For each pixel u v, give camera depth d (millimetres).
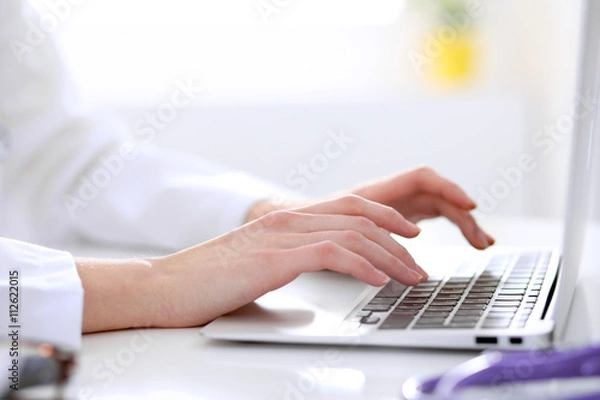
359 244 852
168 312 824
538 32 2947
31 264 807
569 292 786
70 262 826
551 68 2910
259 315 811
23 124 1415
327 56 2936
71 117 1447
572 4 2803
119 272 839
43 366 619
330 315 793
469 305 778
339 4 2961
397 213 908
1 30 1438
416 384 506
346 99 2658
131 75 2691
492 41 3029
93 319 811
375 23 2965
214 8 2789
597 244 1240
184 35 2729
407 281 864
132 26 2691
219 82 2777
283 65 2877
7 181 1411
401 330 709
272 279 810
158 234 1336
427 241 1289
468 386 500
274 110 2561
